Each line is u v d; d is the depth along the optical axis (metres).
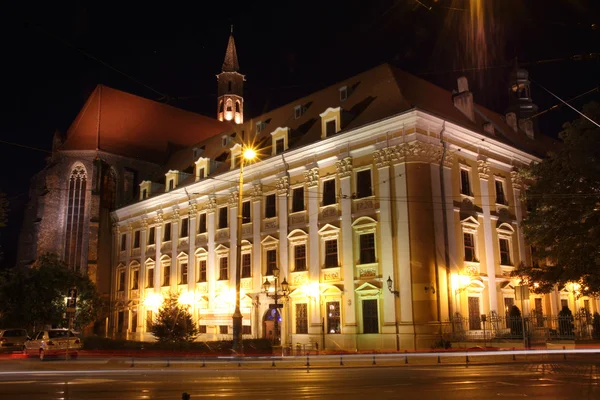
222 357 28.12
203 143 57.31
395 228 31.03
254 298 38.97
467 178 34.75
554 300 39.97
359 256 32.81
